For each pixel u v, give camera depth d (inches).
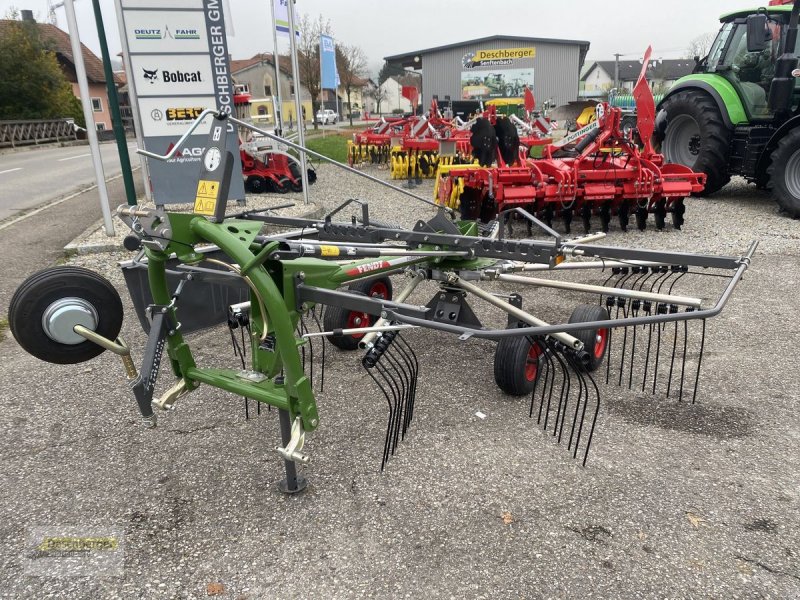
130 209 98.3
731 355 166.4
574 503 105.8
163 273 107.0
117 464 119.0
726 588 87.0
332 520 102.3
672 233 314.2
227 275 108.6
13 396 146.9
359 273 120.5
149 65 327.6
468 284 146.0
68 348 108.8
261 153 434.9
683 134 408.2
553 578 89.2
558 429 129.8
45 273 105.5
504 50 1440.7
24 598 86.8
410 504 106.2
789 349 169.2
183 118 340.2
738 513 102.9
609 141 318.0
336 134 1330.0
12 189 522.6
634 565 91.6
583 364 137.3
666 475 113.4
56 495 109.7
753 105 356.2
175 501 107.7
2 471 116.8
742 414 135.3
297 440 98.0
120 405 142.3
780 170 327.3
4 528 101.1
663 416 134.9
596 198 303.7
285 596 86.7
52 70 1321.4
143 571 91.7
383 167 638.5
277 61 487.2
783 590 86.5
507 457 119.7
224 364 163.0
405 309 101.0
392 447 123.5
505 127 324.5
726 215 351.9
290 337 95.1
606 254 128.0
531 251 125.6
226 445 125.3
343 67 1635.1
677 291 223.1
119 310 113.0
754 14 339.0
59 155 923.4
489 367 161.9
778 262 254.4
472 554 94.1
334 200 423.8
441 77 1505.9
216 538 98.5
